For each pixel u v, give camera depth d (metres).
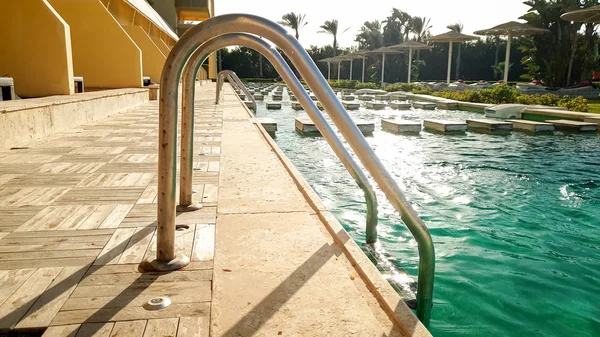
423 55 45.56
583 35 24.80
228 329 1.33
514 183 5.42
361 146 1.56
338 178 5.66
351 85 33.28
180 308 1.45
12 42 6.54
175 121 1.63
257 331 1.32
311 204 2.70
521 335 2.15
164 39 22.55
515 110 12.85
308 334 1.32
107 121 7.36
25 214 2.42
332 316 1.42
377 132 10.21
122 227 2.22
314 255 1.90
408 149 7.94
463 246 3.36
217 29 1.52
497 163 6.67
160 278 1.66
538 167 6.38
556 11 23.73
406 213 1.63
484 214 4.18
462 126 10.35
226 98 14.50
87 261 1.81
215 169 3.65
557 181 5.52
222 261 1.82
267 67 51.19
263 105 17.23
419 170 6.19
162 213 1.73
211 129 6.32
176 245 1.98
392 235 3.46
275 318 1.40
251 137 5.55
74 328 1.32
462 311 2.36
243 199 2.75
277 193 2.90
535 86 22.48
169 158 1.66
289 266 1.79
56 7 10.55
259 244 2.01
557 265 3.00
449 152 7.65
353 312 1.45
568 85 24.27
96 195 2.82
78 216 2.39
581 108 12.73
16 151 4.43
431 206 4.44
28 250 1.91
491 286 2.66
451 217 4.08
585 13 16.55
